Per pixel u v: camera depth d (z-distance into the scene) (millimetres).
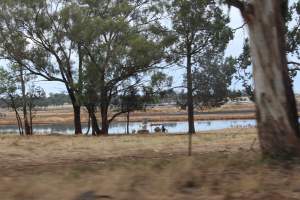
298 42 35719
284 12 13141
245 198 8602
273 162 11914
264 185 9523
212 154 15398
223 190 9172
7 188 9125
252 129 42469
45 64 46906
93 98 45281
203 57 45594
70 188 9133
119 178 9914
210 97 46906
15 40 46156
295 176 10508
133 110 49281
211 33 42812
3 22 46031
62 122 98062
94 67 44688
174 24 44719
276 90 12297
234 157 13281
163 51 45094
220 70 45875
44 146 21797
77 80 46219
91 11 46469
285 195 8828
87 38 43812
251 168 11492
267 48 12297
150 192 8984
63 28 45656
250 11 12383
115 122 91188
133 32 45812
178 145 21500
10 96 56375
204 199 8562
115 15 46188
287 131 12258
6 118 119188
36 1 44969
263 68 12344
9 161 15164
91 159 15578
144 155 16547
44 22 45281
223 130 44719
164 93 48156
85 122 94438
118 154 17328
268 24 12289
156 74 46531
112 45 44812
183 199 8562
